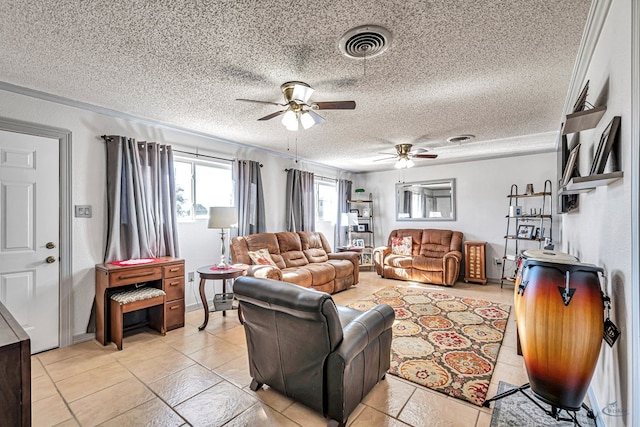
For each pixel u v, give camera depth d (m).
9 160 2.50
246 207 4.42
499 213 5.45
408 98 2.77
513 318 3.46
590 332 1.40
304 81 2.41
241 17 1.64
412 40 1.86
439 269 5.14
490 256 5.52
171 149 3.53
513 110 3.08
